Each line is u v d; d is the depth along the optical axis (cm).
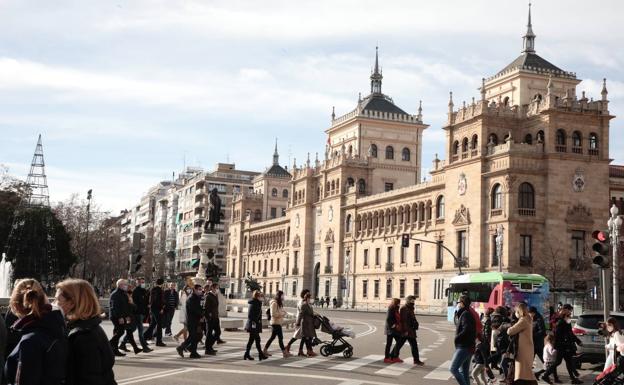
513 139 8812
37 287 934
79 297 898
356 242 12081
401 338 2928
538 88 10081
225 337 4109
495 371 2966
